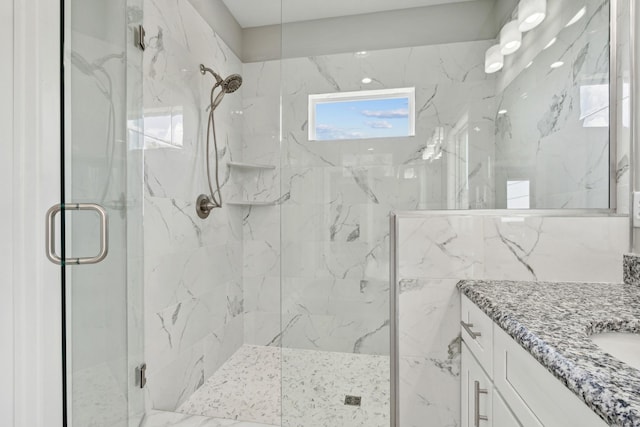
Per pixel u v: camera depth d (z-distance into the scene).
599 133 1.30
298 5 1.64
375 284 1.55
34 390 1.05
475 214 1.38
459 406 1.31
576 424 0.55
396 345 1.37
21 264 1.05
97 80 1.00
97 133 1.00
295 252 1.61
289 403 1.55
